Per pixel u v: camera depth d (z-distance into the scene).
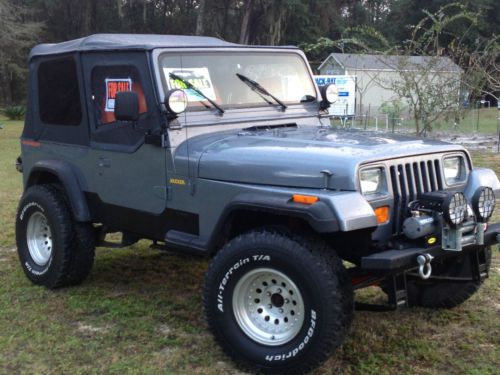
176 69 4.43
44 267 5.35
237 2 39.44
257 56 4.89
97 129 4.81
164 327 4.52
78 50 4.91
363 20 47.34
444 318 4.62
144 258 6.24
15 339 4.31
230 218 3.93
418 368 3.84
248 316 3.83
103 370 3.86
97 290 5.29
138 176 4.51
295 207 3.48
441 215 3.63
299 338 3.56
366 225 3.42
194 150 4.20
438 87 12.42
